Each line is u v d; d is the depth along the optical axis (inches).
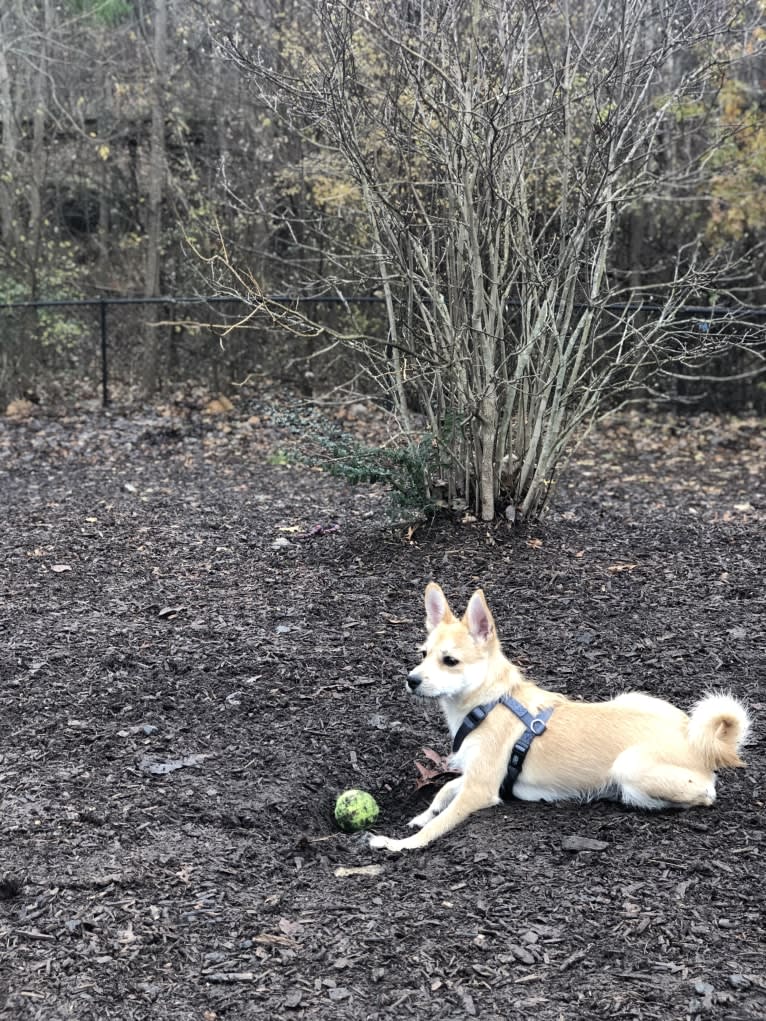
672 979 74.4
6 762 96.7
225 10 294.8
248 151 292.4
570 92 142.9
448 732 103.7
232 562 143.0
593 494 187.6
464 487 150.1
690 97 167.9
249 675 112.2
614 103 144.6
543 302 143.3
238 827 90.0
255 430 245.3
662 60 139.0
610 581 134.6
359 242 255.0
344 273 250.5
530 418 149.0
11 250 306.0
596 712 92.2
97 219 381.7
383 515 162.7
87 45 346.0
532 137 144.3
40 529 157.8
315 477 199.6
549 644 119.2
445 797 92.9
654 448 236.4
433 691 90.9
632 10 140.7
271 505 174.4
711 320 145.5
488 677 92.2
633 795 89.5
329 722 104.5
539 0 150.1
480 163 137.0
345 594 131.6
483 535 144.7
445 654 91.4
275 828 90.4
